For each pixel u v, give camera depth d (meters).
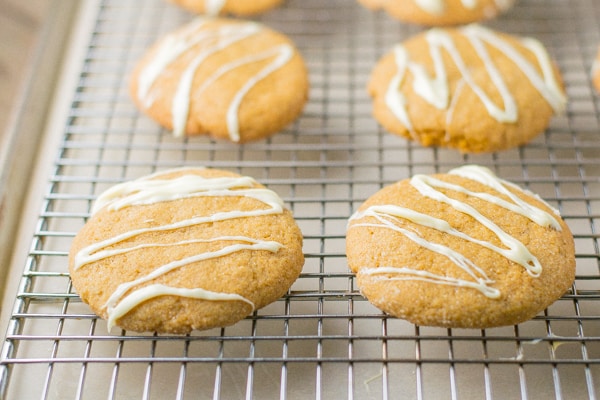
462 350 0.29
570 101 0.36
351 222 0.30
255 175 0.34
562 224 0.30
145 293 0.27
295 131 0.35
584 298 0.29
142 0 0.41
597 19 0.40
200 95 0.34
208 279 0.27
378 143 0.35
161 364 0.29
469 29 0.37
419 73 0.34
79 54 0.38
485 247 0.28
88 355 0.27
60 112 0.35
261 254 0.28
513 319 0.27
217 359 0.27
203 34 0.36
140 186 0.30
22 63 0.37
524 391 0.26
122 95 0.37
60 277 0.31
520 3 0.41
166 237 0.29
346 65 0.38
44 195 0.32
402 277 0.27
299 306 0.30
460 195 0.30
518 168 0.34
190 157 0.35
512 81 0.34
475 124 0.33
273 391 0.28
